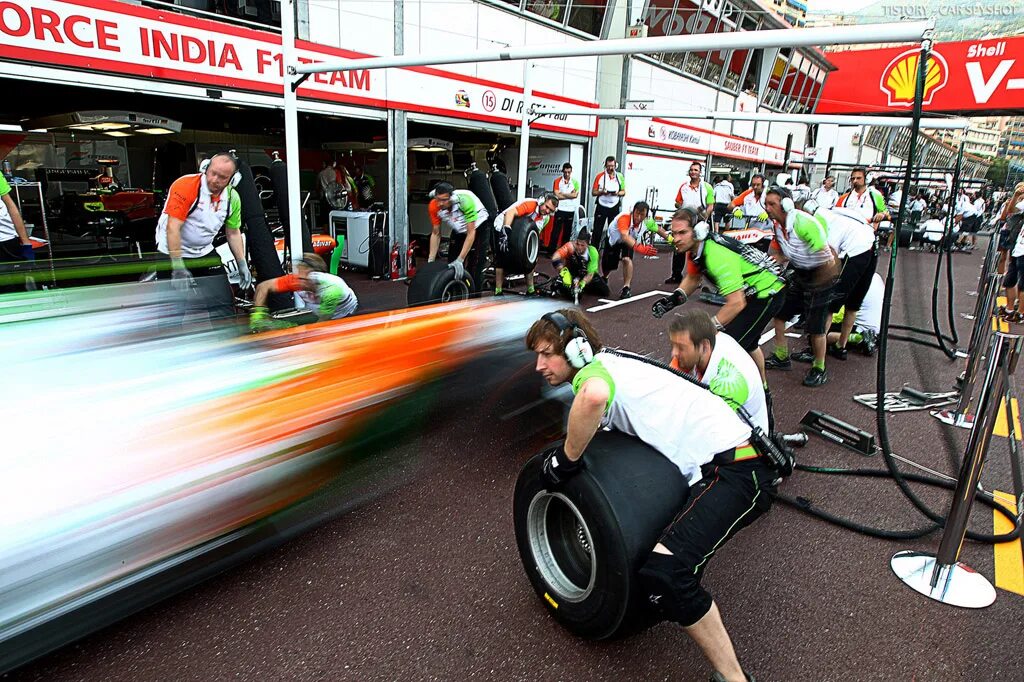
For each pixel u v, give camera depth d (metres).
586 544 1.88
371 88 8.27
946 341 6.29
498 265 6.91
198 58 6.48
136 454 1.81
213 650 1.95
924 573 2.46
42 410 1.79
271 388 2.22
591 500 1.78
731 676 1.75
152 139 9.99
